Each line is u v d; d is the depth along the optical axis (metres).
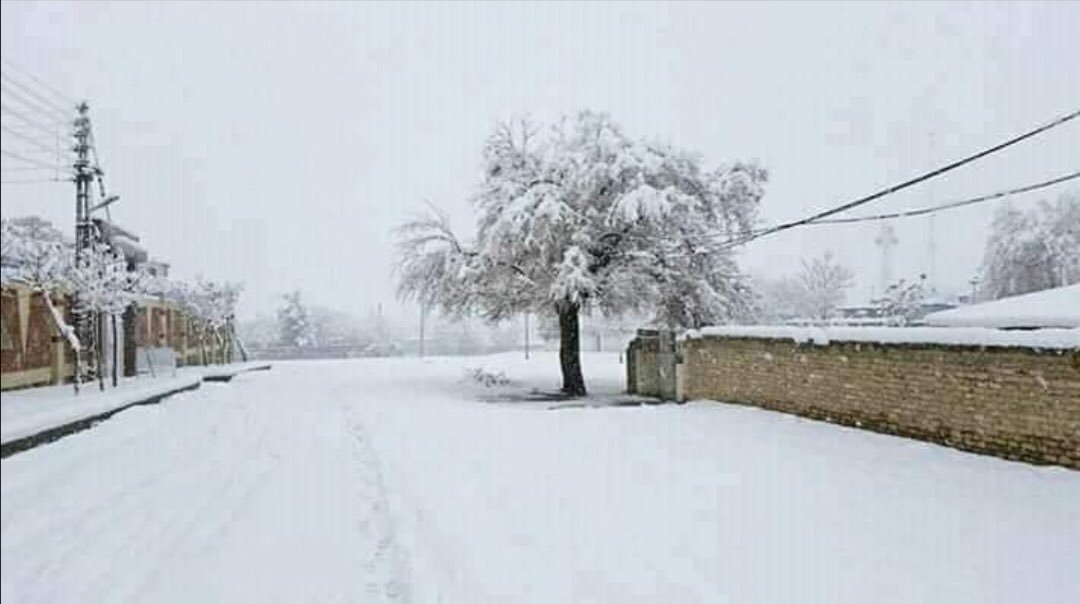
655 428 11.24
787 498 6.76
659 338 17.89
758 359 12.95
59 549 3.71
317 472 8.47
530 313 20.89
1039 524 5.63
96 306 6.10
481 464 8.80
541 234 18.59
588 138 20.06
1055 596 4.34
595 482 7.70
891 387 9.72
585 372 27.25
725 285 20.23
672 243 19.08
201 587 4.44
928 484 7.00
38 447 3.61
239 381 18.34
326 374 23.86
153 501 5.53
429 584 5.00
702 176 19.89
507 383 22.23
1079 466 7.17
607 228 19.11
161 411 10.16
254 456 9.11
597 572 5.10
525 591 4.84
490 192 20.34
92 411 5.59
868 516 6.07
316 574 5.10
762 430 10.66
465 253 21.22
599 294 19.17
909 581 4.67
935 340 8.93
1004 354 7.96
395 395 18.00
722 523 6.07
